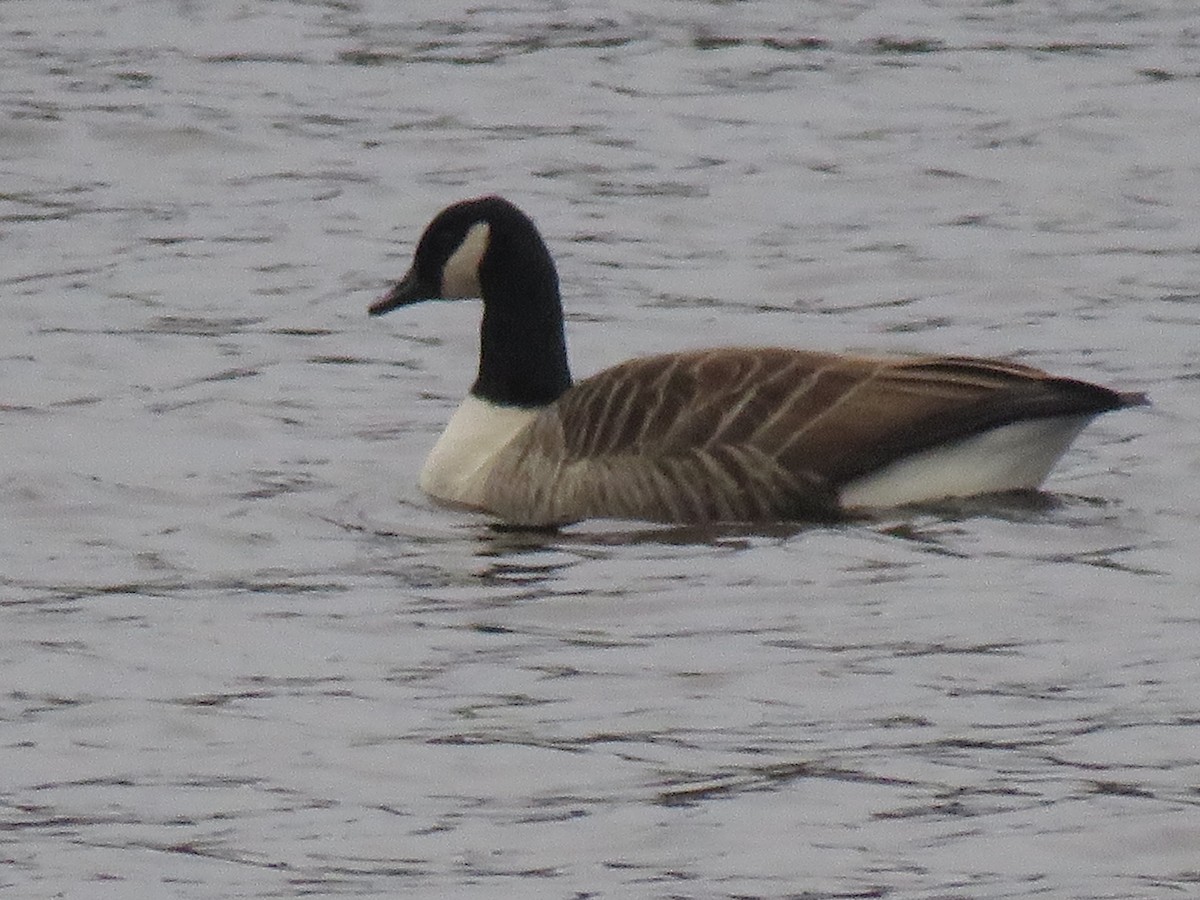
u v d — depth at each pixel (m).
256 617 14.22
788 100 28.52
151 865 11.06
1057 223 24.14
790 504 15.66
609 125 27.69
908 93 28.69
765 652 13.47
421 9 32.88
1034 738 12.25
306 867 11.02
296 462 17.78
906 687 12.93
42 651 13.69
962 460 15.62
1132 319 21.27
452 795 11.75
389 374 20.30
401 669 13.35
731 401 15.93
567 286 22.56
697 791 11.71
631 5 32.94
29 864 11.08
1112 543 15.09
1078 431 15.67
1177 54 30.05
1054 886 10.71
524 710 12.75
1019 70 29.45
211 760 12.20
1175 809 11.39
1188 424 18.08
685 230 24.23
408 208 25.16
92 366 20.33
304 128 27.64
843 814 11.45
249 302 22.27
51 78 29.30
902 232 23.92
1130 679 12.97
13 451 17.89
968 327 21.31
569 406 16.52
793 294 22.36
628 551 15.33
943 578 14.52
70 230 24.42
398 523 16.25
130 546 15.71
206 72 29.72
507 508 16.47
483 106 28.47
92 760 12.22
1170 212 24.42
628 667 13.30
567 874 10.90
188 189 25.78
